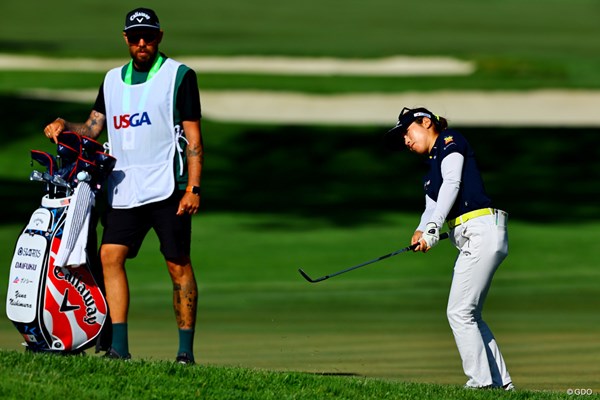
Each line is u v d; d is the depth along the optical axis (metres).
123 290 24.14
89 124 25.02
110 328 24.64
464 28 183.25
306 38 163.62
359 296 44.94
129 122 24.02
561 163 90.56
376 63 141.00
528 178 85.44
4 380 18.67
